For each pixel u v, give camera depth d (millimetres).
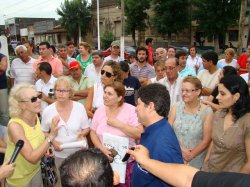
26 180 2861
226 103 2709
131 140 3232
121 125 3121
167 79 4734
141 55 6176
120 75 3992
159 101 2061
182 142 3324
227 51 7512
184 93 3254
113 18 42469
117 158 3059
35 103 2758
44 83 5023
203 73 5266
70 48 9086
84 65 7125
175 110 3455
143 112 2090
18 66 6562
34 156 2672
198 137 3277
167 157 1896
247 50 7238
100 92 4141
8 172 2383
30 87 2822
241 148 2693
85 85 5023
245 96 2668
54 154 3484
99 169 1253
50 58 6500
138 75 6254
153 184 2018
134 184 2176
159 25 31359
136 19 34281
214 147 2865
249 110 2674
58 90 3330
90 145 3996
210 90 4844
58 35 54844
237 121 2680
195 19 31031
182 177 1564
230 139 2691
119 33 41875
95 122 3387
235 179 1351
